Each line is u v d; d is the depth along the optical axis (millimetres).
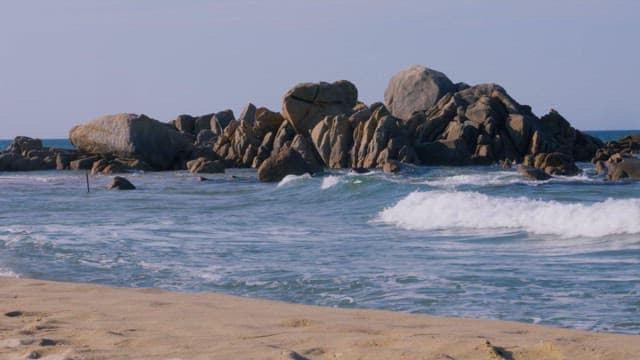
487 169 51750
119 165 57406
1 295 9281
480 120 59656
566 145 63094
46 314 7820
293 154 45156
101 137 63438
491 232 17094
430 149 58250
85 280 11930
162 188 40062
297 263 13086
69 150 69312
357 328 7078
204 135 74188
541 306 9320
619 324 8375
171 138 63125
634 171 37250
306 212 24531
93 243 16125
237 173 54562
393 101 75562
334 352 5879
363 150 56594
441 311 9172
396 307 9469
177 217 23156
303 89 61219
